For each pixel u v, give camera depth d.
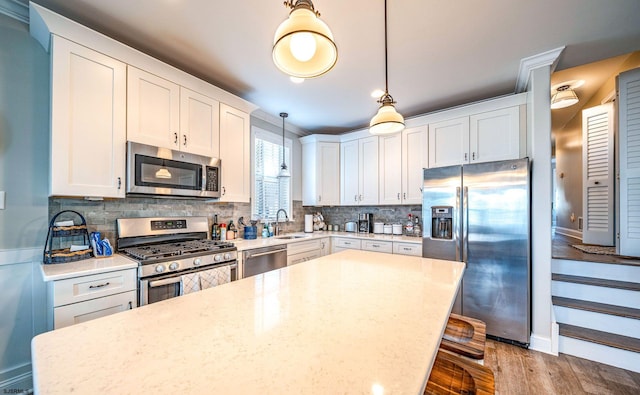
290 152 4.05
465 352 1.15
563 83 3.11
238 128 2.80
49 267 1.60
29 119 1.77
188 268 1.99
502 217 2.36
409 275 1.48
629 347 1.94
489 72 2.47
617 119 2.55
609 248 3.03
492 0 1.61
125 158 1.93
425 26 1.84
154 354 0.68
